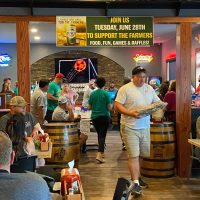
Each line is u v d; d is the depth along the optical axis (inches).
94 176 207.3
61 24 190.7
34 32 386.9
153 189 180.7
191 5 195.6
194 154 193.8
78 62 496.1
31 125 151.1
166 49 474.3
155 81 410.3
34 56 493.0
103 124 239.1
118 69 499.5
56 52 496.1
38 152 135.2
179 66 202.1
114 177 204.8
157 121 204.4
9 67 492.4
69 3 190.4
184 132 203.8
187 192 175.6
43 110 212.8
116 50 498.3
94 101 237.9
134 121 161.2
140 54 498.3
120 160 250.5
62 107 221.0
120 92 164.9
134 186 73.1
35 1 186.5
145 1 188.5
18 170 130.0
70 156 194.1
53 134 191.8
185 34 199.0
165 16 196.4
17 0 184.7
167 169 202.4
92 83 343.9
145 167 204.4
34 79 494.3
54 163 191.3
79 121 256.4
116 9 193.9
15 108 139.1
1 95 240.5
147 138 165.2
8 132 131.6
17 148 130.0
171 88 230.4
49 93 249.9
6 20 187.5
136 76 163.5
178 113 204.8
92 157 262.2
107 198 167.5
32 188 62.6
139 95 163.3
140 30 193.8
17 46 189.0
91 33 192.2
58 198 81.3
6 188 61.4
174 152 204.8
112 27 192.7
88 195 171.9
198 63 361.7
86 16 191.6
